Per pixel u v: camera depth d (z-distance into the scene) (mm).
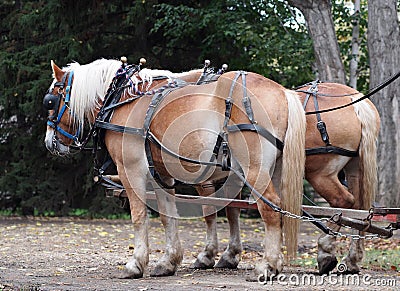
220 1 19500
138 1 18578
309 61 19078
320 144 7891
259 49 18844
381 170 14750
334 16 19516
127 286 7148
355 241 8078
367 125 7969
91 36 19141
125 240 13406
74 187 20031
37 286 7246
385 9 14602
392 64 14555
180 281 7520
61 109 8508
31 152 19750
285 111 7211
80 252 11164
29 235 14031
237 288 6848
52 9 18750
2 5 20469
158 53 20156
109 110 8031
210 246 8977
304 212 7398
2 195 20812
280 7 19891
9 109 19688
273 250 7215
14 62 19031
